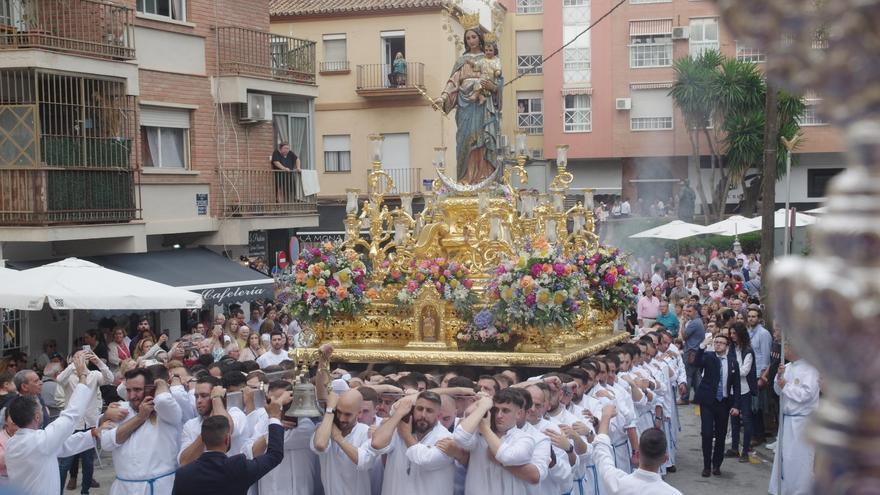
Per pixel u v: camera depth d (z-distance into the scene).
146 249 21.22
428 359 13.34
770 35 1.48
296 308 14.17
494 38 15.45
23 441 8.49
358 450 8.37
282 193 25.78
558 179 15.23
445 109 15.42
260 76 25.02
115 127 20.52
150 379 9.20
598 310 15.77
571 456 9.09
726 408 14.12
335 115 37.25
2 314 18.66
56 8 19.62
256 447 8.68
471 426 8.04
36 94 18.61
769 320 15.99
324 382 9.08
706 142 42.62
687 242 37.81
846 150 1.49
